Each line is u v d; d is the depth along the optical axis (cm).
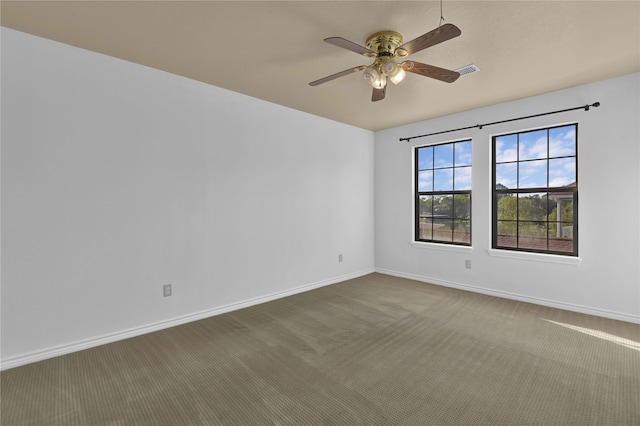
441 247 460
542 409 184
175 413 184
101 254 274
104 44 256
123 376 223
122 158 284
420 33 234
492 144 414
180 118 319
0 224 230
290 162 419
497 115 400
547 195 372
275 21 220
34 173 243
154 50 265
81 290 264
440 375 223
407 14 210
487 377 219
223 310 352
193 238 329
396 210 518
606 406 186
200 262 335
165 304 311
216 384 213
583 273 342
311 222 446
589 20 216
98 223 272
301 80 327
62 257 255
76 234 262
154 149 303
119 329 283
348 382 215
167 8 206
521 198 392
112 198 279
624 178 316
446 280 459
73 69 259
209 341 280
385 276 519
